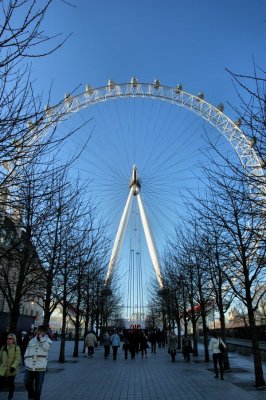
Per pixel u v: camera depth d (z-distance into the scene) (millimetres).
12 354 12688
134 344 34375
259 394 15117
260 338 33656
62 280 28781
